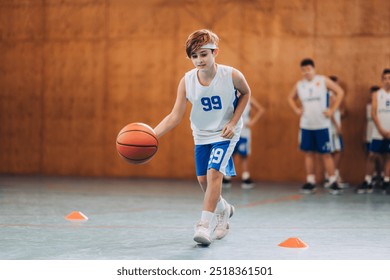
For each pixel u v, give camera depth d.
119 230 5.72
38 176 12.79
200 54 4.80
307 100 10.23
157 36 12.89
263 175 12.42
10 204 7.83
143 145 4.79
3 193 9.23
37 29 13.45
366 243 5.16
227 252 4.65
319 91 10.18
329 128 10.12
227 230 5.40
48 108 13.42
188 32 12.75
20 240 5.07
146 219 6.57
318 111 10.10
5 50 13.62
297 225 6.25
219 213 5.34
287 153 12.34
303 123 10.24
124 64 13.05
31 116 13.52
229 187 11.06
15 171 13.62
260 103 12.42
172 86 12.84
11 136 13.62
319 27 12.20
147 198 8.89
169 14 12.84
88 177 12.78
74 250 4.65
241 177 12.57
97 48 13.18
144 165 12.94
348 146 12.02
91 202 8.26
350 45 12.05
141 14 12.98
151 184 11.29
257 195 9.64
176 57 12.81
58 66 13.37
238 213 7.26
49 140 13.43
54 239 5.14
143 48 12.97
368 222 6.55
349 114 12.03
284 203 8.47
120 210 7.40
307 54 12.24
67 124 13.34
